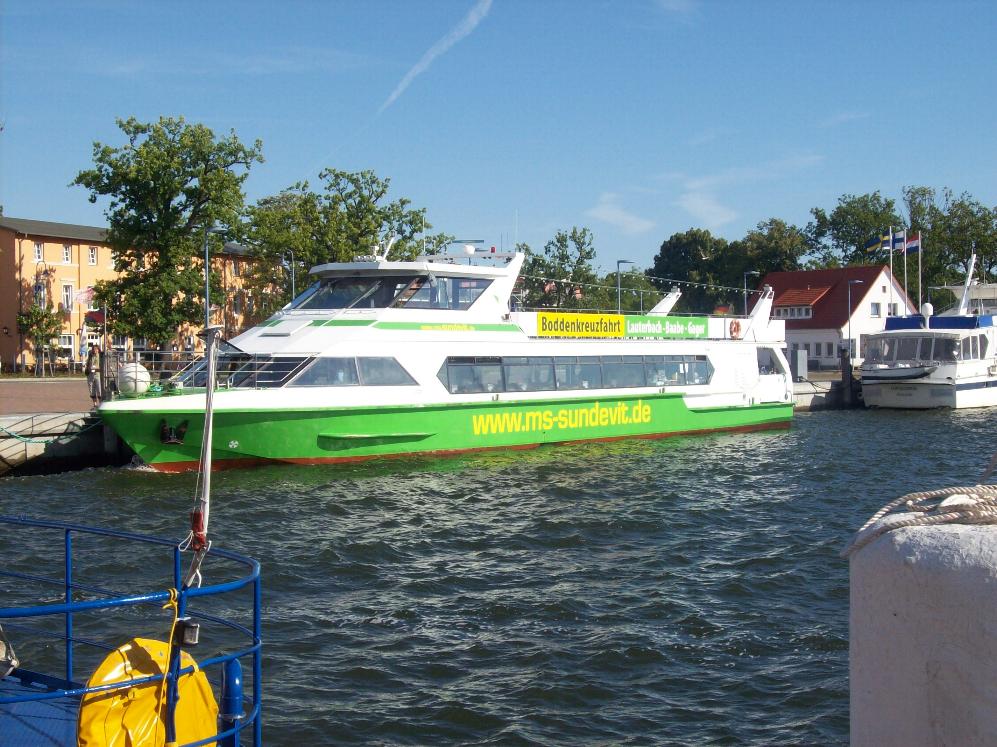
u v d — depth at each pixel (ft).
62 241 206.90
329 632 37.09
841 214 315.99
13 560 47.39
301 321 76.38
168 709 16.19
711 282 288.71
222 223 168.66
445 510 60.03
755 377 105.40
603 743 27.63
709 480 72.54
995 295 173.88
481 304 81.66
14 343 198.59
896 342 146.10
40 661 33.40
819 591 42.52
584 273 163.73
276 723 28.63
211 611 39.68
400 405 75.41
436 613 39.55
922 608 7.32
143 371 69.67
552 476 72.54
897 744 7.49
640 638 36.17
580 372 88.33
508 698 30.73
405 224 179.52
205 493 18.11
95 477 71.61
